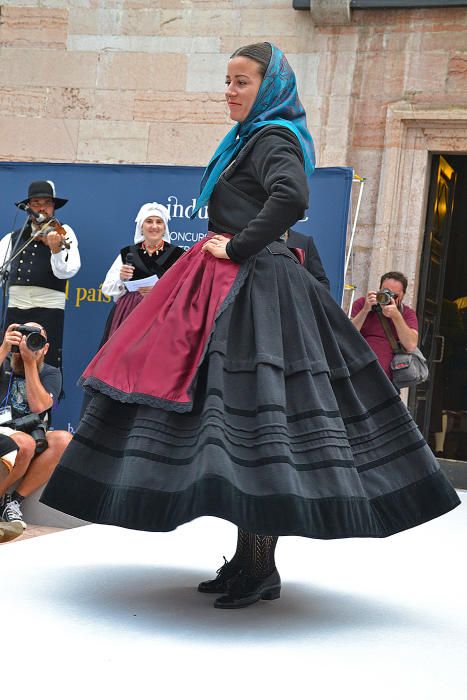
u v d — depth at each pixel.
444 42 9.79
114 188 8.95
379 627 3.28
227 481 2.91
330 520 3.09
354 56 9.98
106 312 8.88
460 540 5.31
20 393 6.01
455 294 11.66
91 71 10.58
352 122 10.04
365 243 10.07
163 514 3.04
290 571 4.17
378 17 9.92
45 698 2.36
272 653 2.87
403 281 8.09
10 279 8.16
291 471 3.05
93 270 8.95
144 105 10.51
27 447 5.75
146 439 3.14
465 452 11.41
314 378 3.29
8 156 10.76
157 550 4.50
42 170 9.08
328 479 3.14
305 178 3.34
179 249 8.05
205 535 5.00
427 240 10.20
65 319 8.94
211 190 3.54
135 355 3.30
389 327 7.90
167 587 3.70
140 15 10.47
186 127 10.44
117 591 3.57
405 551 4.82
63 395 8.24
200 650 2.86
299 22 10.10
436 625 3.35
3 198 9.13
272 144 3.40
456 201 11.60
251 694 2.48
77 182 9.00
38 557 4.17
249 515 2.96
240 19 10.27
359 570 4.27
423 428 10.55
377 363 3.50
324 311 3.50
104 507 3.19
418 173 9.98
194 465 2.99
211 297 3.31
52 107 10.66
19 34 10.68
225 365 3.21
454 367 11.56
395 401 3.46
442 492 3.36
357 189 10.05
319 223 8.41
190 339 3.25
